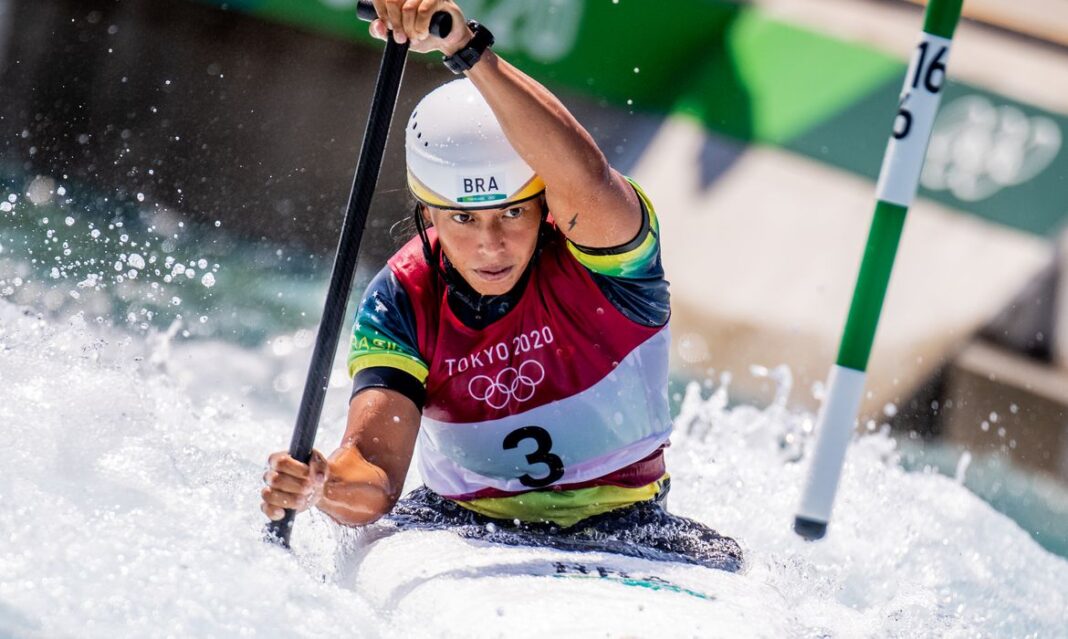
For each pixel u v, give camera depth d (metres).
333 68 29.25
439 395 10.75
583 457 10.85
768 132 27.31
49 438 10.80
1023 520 19.83
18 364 12.34
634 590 9.27
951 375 23.36
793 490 15.54
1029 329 23.78
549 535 10.76
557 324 10.43
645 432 11.02
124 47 28.81
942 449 22.22
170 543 9.12
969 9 28.61
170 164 26.98
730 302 24.55
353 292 25.06
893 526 15.03
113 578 8.42
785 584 10.95
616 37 29.11
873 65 27.81
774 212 25.91
